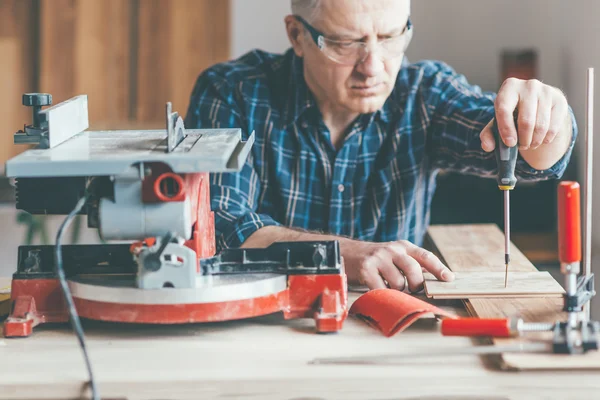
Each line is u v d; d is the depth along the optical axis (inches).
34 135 49.3
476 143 75.6
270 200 82.3
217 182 73.8
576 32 127.1
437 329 48.9
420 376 41.8
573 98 130.3
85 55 140.9
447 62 147.4
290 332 49.2
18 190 48.6
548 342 43.8
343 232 82.7
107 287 48.2
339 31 68.2
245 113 81.0
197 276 49.2
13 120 140.9
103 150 48.2
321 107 79.6
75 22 140.5
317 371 42.7
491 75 146.3
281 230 65.1
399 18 68.4
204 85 82.9
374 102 71.6
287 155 81.3
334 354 45.1
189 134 54.4
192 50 141.9
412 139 82.0
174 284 47.4
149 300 47.4
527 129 54.8
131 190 46.5
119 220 46.8
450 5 145.9
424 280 57.1
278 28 149.2
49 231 137.0
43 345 47.9
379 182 82.4
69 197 48.5
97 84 141.8
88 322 51.8
